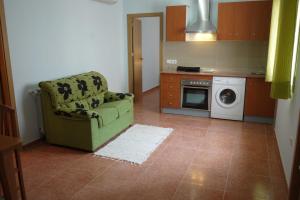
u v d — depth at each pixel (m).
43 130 3.92
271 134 4.20
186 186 2.67
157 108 5.86
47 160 3.27
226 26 4.83
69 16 4.33
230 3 4.71
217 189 2.62
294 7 2.69
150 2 5.75
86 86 4.13
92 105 4.14
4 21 3.19
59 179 2.81
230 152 3.50
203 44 5.43
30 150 3.59
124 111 4.22
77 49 4.59
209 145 3.74
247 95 4.70
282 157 3.14
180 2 5.44
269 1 4.48
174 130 4.38
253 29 4.67
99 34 5.21
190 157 3.34
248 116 4.82
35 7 3.66
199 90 5.06
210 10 5.20
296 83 2.74
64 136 3.61
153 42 7.79
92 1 4.90
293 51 2.86
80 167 3.08
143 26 7.02
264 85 4.55
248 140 3.94
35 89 3.77
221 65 5.37
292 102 2.85
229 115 4.91
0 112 2.13
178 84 5.18
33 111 3.77
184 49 5.61
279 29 2.86
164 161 3.23
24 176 2.86
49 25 3.93
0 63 3.27
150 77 7.82
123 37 6.18
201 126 4.59
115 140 3.91
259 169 3.03
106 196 2.50
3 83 3.33
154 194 2.54
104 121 3.62
